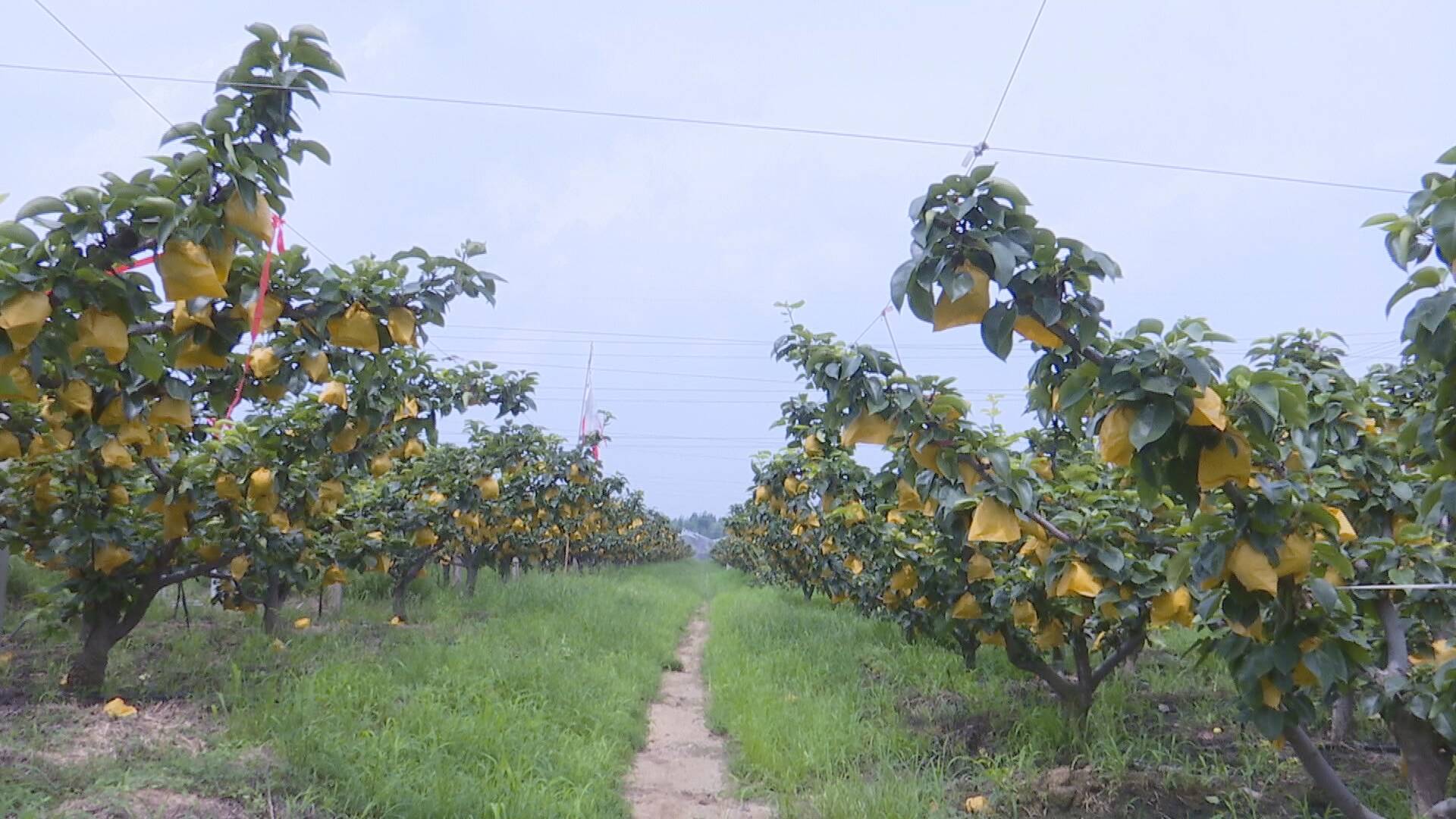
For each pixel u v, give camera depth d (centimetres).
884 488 469
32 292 235
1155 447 260
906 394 343
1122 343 259
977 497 368
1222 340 253
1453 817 297
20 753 375
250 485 508
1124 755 461
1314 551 279
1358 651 290
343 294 333
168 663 613
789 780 484
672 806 468
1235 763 468
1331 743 491
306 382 370
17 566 912
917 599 622
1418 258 230
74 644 668
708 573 3262
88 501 500
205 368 379
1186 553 291
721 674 769
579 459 1261
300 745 405
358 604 1025
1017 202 247
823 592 1233
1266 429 249
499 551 1309
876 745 527
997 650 812
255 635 731
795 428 707
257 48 270
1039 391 292
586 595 1230
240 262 304
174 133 258
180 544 530
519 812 387
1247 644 300
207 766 373
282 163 275
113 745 400
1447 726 293
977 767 491
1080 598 489
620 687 675
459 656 654
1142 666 743
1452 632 424
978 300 249
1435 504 261
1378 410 474
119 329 253
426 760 431
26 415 394
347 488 736
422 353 589
